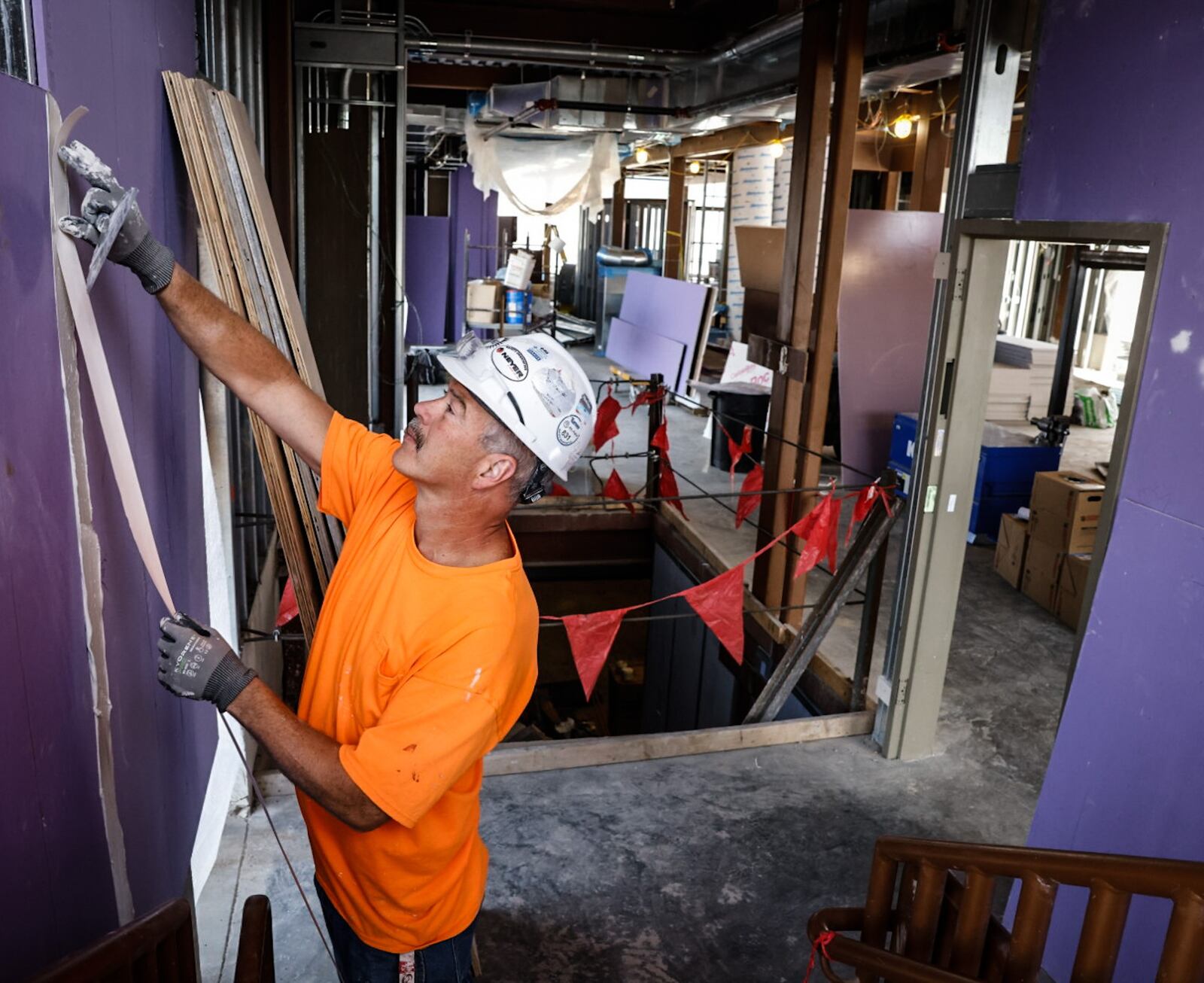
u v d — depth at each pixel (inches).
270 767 155.4
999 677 219.5
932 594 170.7
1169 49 108.5
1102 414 486.9
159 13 82.7
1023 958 74.7
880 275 310.0
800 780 169.6
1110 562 115.5
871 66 229.0
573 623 154.1
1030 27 150.9
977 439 165.6
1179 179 106.8
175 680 56.1
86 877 57.0
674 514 336.8
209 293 70.0
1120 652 113.6
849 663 227.6
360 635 65.1
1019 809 165.3
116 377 64.9
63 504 52.7
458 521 63.6
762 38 263.1
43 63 49.1
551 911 134.0
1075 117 124.8
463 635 62.1
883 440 319.0
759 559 261.3
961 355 160.4
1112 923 68.7
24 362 46.0
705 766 171.8
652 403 319.0
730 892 140.1
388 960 74.9
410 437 62.8
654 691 356.8
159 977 53.4
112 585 64.4
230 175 96.3
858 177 527.2
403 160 254.2
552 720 331.6
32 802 47.8
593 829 151.9
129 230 60.0
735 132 489.1
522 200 453.4
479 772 71.8
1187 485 104.1
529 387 61.3
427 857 69.8
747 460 403.5
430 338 650.2
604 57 312.7
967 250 155.4
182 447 94.3
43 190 48.1
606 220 872.9
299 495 107.3
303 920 126.7
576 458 65.6
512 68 385.4
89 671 57.9
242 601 163.2
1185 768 103.2
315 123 261.7
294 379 74.0
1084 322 565.6
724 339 603.8
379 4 278.2
